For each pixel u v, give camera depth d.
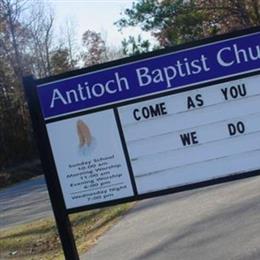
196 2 34.25
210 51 5.57
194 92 5.61
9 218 19.55
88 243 11.12
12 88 53.66
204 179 5.65
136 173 5.69
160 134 5.66
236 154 5.62
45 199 23.09
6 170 46.25
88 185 5.71
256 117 5.59
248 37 5.52
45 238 13.45
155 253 8.88
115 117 5.67
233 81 5.57
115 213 13.67
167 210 12.41
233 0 32.78
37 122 5.68
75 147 5.70
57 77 5.66
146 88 5.63
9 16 53.47
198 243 8.82
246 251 7.81
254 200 10.90
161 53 5.60
